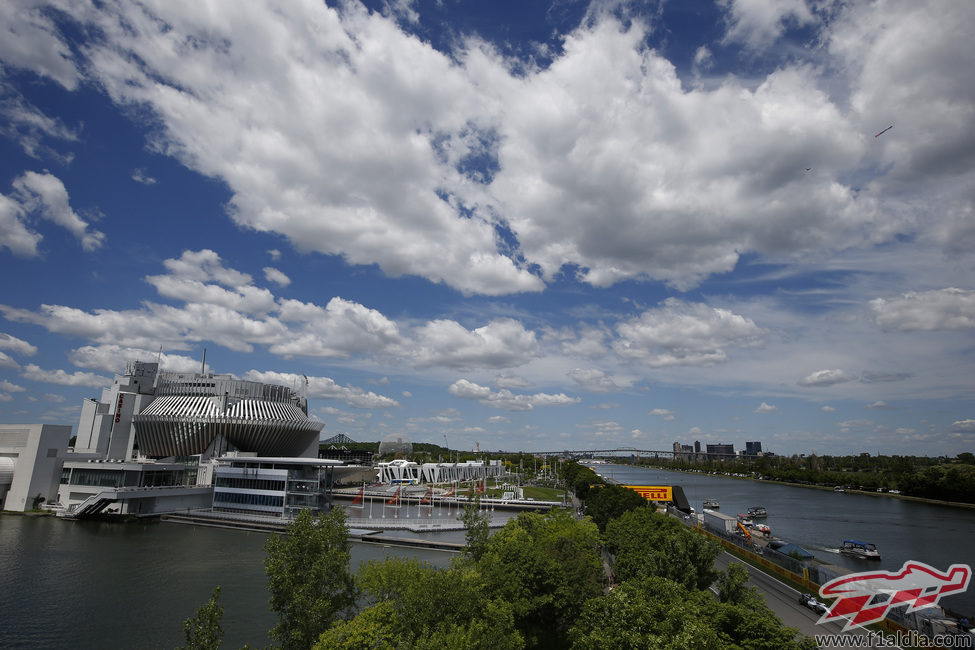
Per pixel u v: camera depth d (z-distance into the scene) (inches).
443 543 5359.3
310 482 7495.1
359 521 6776.6
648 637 1558.8
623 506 5329.7
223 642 2768.2
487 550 3213.6
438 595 1984.5
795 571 3585.1
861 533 6914.4
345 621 2065.7
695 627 1482.5
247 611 3253.0
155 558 4601.4
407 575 2401.6
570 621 2581.2
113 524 6382.9
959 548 5935.0
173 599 3484.3
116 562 4424.2
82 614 3181.6
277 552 2036.2
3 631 2913.4
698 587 2415.1
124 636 2871.6
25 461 6894.7
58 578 3907.5
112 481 6934.1
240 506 7411.4
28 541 5211.6
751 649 1624.0
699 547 2464.3
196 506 7672.2
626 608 1723.7
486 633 1897.1
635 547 3021.7
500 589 2501.2
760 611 1978.3
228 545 5251.0
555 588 2559.1
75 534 5634.8
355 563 4552.2
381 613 2010.3
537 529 3656.5
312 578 1961.1
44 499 6958.7
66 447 7342.5
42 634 2886.3
